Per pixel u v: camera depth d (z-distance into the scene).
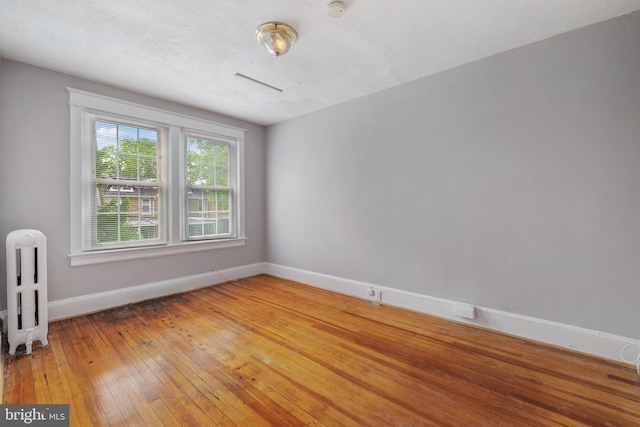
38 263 2.06
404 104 2.91
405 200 2.92
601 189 1.96
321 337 2.28
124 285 3.02
